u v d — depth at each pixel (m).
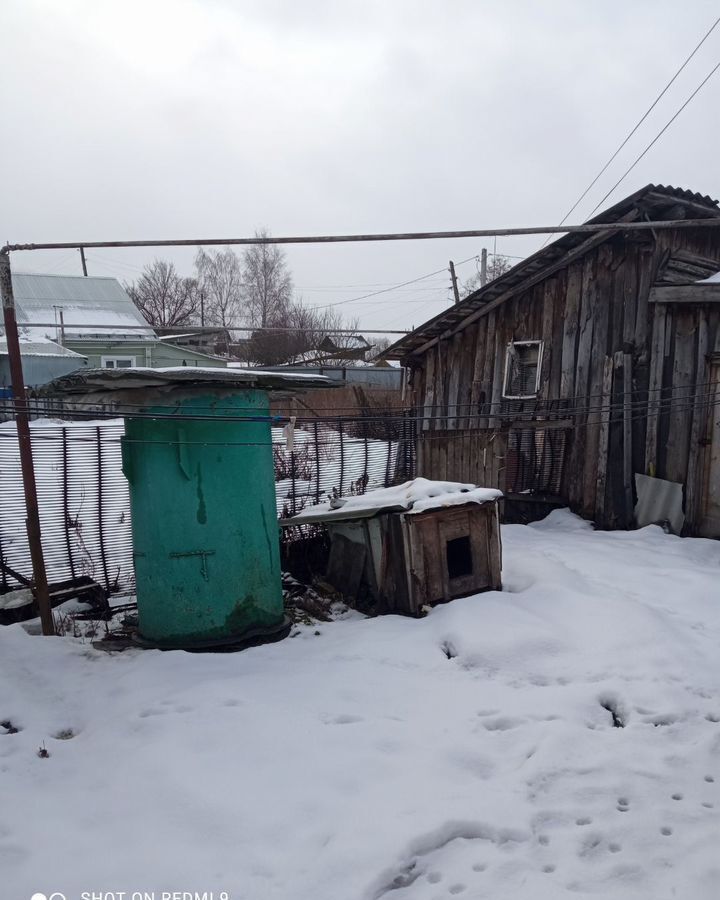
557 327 10.20
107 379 5.23
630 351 9.45
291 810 3.31
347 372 26.22
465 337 11.38
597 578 7.00
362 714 4.26
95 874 2.92
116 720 4.28
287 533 7.81
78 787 3.60
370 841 3.07
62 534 6.87
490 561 6.35
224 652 5.54
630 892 2.78
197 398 5.49
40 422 15.26
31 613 6.34
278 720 4.14
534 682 4.78
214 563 5.53
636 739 4.02
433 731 4.07
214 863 2.98
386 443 9.52
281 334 39.50
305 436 9.60
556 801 3.41
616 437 9.55
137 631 5.86
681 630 5.63
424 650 5.20
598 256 9.74
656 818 3.27
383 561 6.25
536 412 9.73
